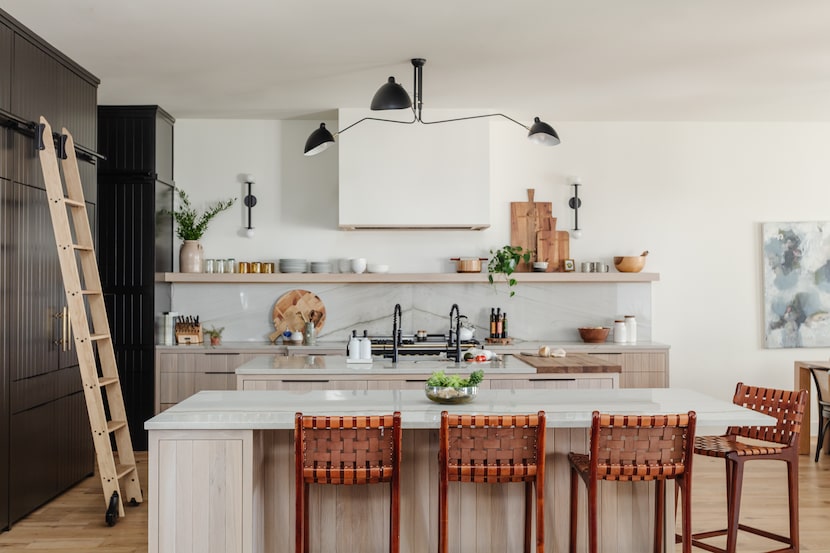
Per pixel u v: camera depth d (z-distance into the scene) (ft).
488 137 21.62
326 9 13.82
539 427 10.04
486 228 22.39
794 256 23.68
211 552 10.35
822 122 23.80
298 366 16.72
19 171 14.78
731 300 23.71
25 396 15.06
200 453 10.35
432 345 20.52
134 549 13.44
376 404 11.58
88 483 17.83
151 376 21.29
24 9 13.82
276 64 17.25
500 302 23.34
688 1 13.47
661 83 19.03
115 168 21.15
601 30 14.98
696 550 13.41
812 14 14.11
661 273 23.65
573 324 23.44
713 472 19.06
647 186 23.66
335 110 21.93
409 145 21.52
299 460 9.88
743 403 13.39
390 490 10.72
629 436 10.14
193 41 15.61
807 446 20.83
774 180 23.75
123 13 14.03
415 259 23.35
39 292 15.62
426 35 15.28
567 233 23.52
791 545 12.60
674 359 23.62
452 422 9.99
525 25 14.67
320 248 23.30
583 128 23.59
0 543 13.73
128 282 21.25
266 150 23.24
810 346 23.70
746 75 18.30
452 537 11.62
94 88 18.10
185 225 22.61
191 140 23.13
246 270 22.63
